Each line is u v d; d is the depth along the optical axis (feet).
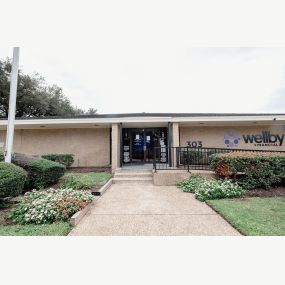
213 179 21.34
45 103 77.46
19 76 69.97
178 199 16.33
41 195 13.89
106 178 24.07
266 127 36.96
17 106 71.41
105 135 36.73
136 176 25.76
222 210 12.39
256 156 18.66
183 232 9.77
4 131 36.78
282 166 18.45
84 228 10.35
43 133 36.86
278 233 9.20
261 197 16.07
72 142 36.76
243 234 9.32
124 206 14.38
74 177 21.11
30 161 19.36
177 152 29.27
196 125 36.63
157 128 38.65
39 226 10.41
